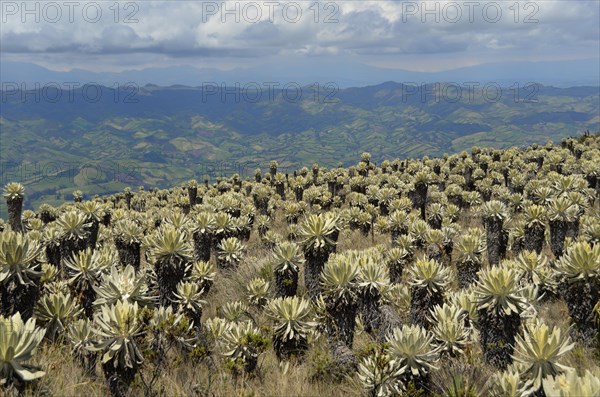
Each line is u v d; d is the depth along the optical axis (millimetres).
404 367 4590
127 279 5375
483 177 22531
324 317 6539
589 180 16938
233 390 4715
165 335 5102
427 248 11266
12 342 3506
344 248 14758
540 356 4102
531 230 10758
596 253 5660
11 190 12438
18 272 4648
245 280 10109
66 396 3936
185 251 6703
